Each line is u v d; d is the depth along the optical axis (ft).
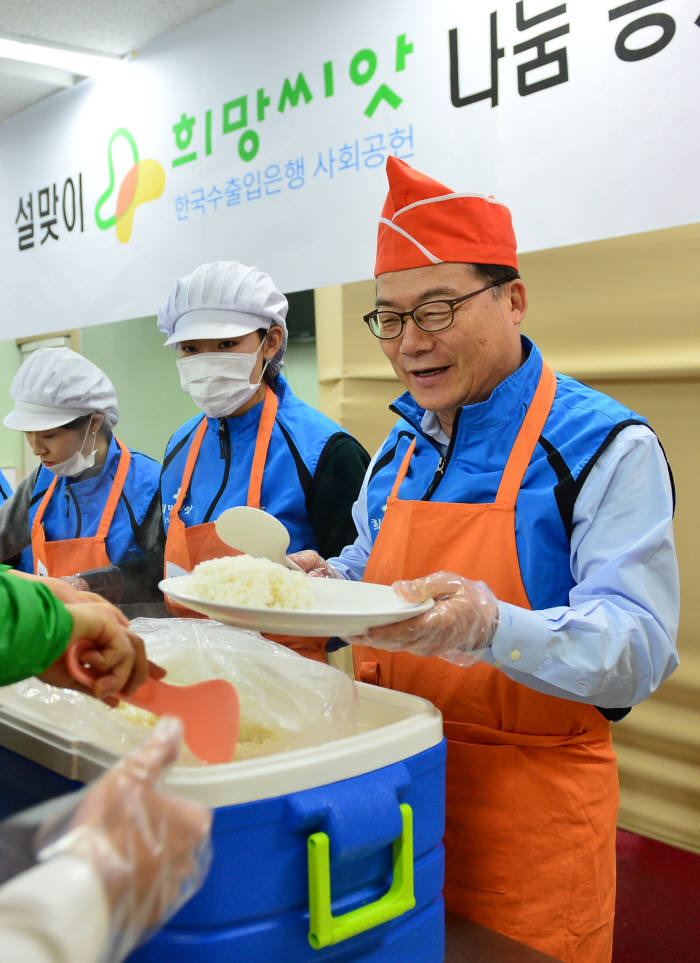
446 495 3.89
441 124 6.72
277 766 2.30
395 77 6.95
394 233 3.72
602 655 3.16
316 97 7.51
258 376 5.65
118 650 2.47
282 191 7.88
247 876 2.23
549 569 3.59
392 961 2.57
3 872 1.42
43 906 1.21
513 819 3.45
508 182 6.40
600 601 3.34
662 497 3.48
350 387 9.36
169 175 8.92
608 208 5.93
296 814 2.25
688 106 5.54
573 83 6.00
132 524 6.50
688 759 7.64
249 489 5.46
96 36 8.76
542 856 3.46
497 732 3.51
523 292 3.93
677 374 7.25
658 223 5.73
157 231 9.14
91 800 1.43
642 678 3.33
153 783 1.48
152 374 12.43
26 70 9.50
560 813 3.48
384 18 6.97
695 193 5.57
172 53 8.68
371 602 3.14
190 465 5.91
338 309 9.33
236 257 8.37
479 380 3.78
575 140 6.03
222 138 8.33
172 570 5.57
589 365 7.75
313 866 2.28
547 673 3.18
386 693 3.13
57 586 2.84
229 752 2.55
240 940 2.23
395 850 2.51
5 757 2.86
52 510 6.86
